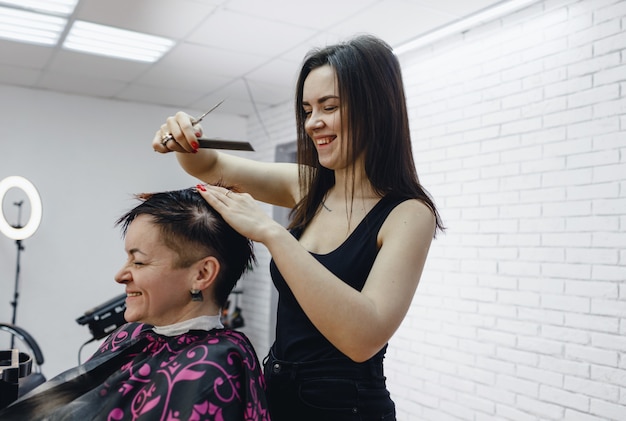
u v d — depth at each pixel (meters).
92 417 0.88
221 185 1.07
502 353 2.95
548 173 2.76
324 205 1.15
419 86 3.55
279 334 1.06
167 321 0.96
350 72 0.98
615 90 2.48
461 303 3.19
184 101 5.07
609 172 2.50
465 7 2.88
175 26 3.23
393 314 0.87
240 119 5.64
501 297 2.97
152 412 0.85
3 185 2.31
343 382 0.96
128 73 4.21
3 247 4.51
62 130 4.78
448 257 3.28
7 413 0.89
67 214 4.78
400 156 1.04
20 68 4.12
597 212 2.54
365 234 1.00
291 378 0.99
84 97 4.89
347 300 0.81
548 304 2.74
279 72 4.07
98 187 4.92
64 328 4.73
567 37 2.69
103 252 4.92
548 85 2.77
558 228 2.71
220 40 3.44
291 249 0.83
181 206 0.95
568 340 2.64
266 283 5.15
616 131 2.47
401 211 0.99
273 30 3.24
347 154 1.01
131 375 0.92
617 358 2.44
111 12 3.06
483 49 3.12
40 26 3.29
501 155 3.00
